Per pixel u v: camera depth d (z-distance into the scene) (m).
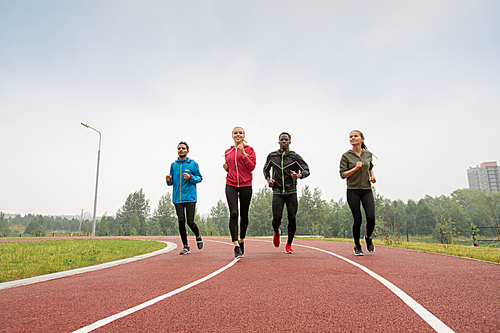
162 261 5.18
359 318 2.03
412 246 7.80
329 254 5.70
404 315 2.07
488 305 2.28
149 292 2.87
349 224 70.06
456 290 2.75
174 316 2.13
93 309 2.36
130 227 84.75
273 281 3.22
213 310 2.25
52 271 4.22
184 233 6.57
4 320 2.11
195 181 6.74
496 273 3.57
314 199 59.62
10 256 6.11
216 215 94.25
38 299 2.72
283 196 6.28
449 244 7.31
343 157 5.74
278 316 2.09
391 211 56.62
